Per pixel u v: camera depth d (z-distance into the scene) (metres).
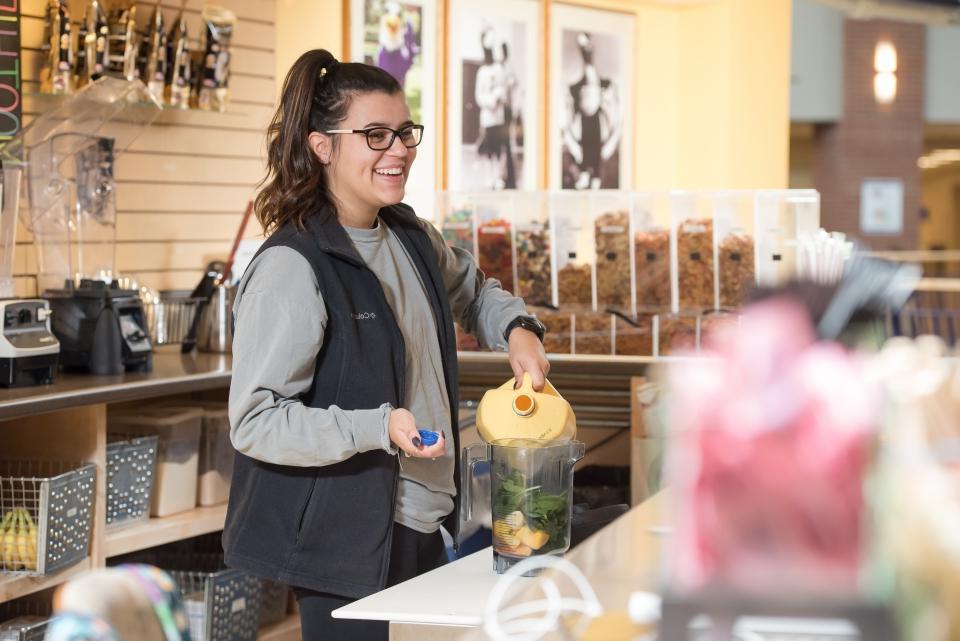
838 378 0.86
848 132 15.14
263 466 2.10
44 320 3.10
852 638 0.85
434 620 1.59
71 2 3.84
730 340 0.91
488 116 6.06
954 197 19.78
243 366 2.05
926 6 8.08
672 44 7.16
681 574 0.87
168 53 4.04
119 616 1.04
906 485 0.94
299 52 5.00
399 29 5.50
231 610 3.44
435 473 2.21
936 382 1.46
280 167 2.18
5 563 2.94
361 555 2.07
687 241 4.12
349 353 2.10
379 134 2.14
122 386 3.05
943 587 0.87
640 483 3.57
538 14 6.34
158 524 3.36
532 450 1.81
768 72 7.09
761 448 0.86
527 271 4.20
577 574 1.41
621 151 6.96
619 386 3.85
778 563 0.85
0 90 3.54
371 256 2.21
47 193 3.53
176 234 4.27
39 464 3.14
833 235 3.99
